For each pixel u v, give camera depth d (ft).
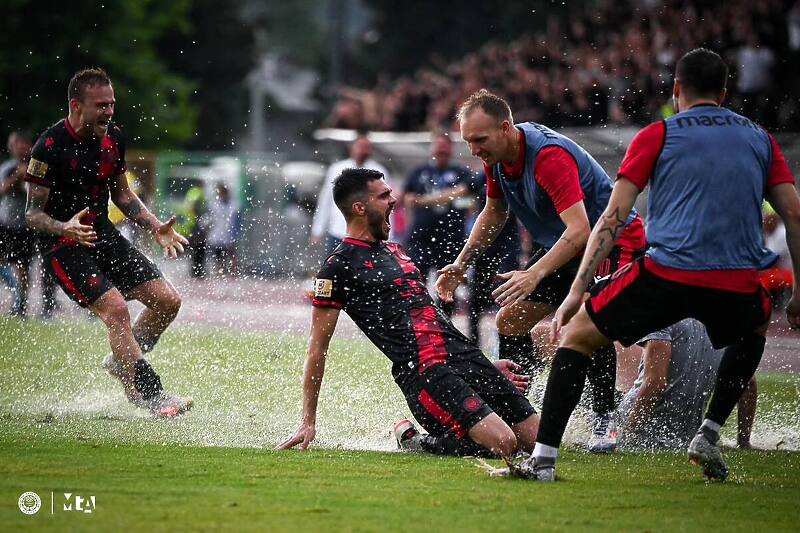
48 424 56.34
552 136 52.34
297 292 159.63
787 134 139.64
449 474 45.14
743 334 44.27
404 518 36.70
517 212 55.31
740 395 45.37
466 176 103.86
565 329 45.83
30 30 257.14
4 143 249.14
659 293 42.78
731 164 42.88
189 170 200.85
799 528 37.60
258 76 375.45
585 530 35.99
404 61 321.32
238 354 87.20
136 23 279.28
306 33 652.89
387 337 51.93
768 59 142.00
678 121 43.75
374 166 123.03
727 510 40.06
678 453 53.93
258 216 194.70
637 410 55.47
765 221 129.80
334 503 38.70
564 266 56.18
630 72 152.05
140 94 278.46
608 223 43.32
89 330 103.24
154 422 58.18
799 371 90.58
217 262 170.40
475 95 52.85
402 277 52.54
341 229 123.44
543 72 169.99
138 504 37.68
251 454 48.75
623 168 43.45
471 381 51.78
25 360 81.61
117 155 63.93
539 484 43.62
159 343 93.66
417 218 102.63
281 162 229.86
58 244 62.44
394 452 51.31
